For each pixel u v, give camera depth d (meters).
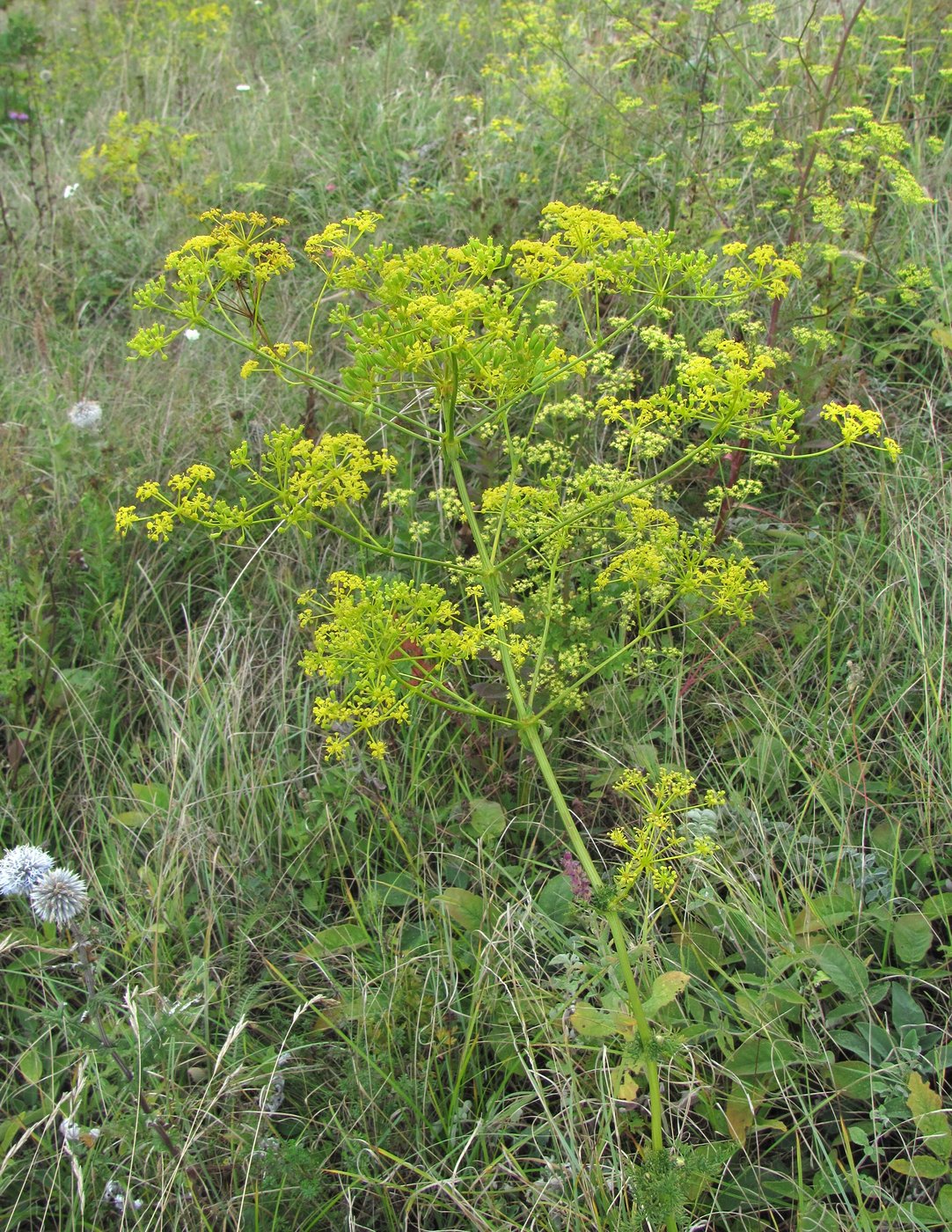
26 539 3.39
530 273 2.29
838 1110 2.19
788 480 3.48
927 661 2.76
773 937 2.35
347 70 6.07
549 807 2.78
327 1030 2.43
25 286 4.80
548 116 4.88
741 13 4.64
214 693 3.12
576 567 2.95
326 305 4.07
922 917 2.35
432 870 2.72
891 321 3.88
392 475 3.42
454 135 4.94
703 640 2.97
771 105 3.86
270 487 2.18
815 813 2.65
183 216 5.07
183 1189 2.11
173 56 6.66
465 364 2.12
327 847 2.81
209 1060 2.38
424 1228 2.13
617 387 2.63
